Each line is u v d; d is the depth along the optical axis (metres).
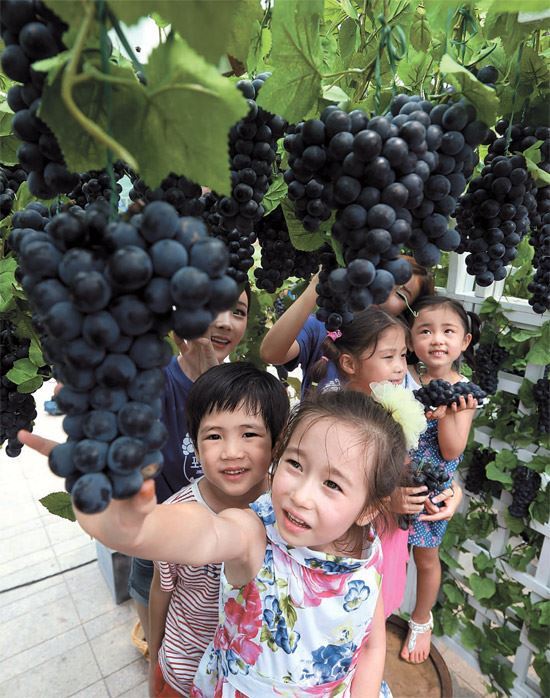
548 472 1.60
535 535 1.77
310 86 0.63
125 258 0.33
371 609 0.90
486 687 1.87
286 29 0.57
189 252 0.36
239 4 0.58
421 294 1.62
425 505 1.49
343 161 0.55
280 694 0.86
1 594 2.38
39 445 0.54
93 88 0.39
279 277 0.95
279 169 0.87
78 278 0.33
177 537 0.61
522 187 0.74
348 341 1.35
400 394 1.04
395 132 0.54
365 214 0.54
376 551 0.97
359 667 1.01
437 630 2.02
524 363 1.69
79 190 0.70
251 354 1.88
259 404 1.02
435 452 1.58
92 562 2.60
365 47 0.88
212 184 0.42
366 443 0.84
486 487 1.84
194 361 1.29
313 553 0.84
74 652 2.09
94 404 0.37
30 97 0.43
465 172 0.63
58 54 0.39
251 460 1.02
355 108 0.66
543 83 0.74
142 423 0.37
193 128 0.39
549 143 0.74
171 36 0.40
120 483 0.38
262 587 0.85
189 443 1.28
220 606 0.95
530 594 1.76
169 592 1.22
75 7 0.36
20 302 0.85
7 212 0.85
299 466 0.85
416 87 0.87
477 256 0.82
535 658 1.73
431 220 0.61
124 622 2.22
